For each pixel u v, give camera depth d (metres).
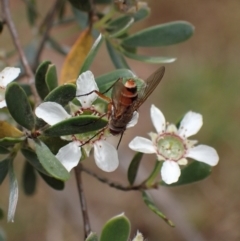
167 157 0.17
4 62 0.22
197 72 0.43
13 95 0.15
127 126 0.16
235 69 0.43
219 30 0.46
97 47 0.16
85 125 0.15
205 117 0.41
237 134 0.40
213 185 0.39
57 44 0.23
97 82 0.16
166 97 0.41
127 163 0.26
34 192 0.20
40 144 0.15
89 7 0.18
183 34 0.19
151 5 0.47
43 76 0.17
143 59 0.18
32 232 0.34
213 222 0.37
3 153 0.16
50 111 0.15
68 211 0.28
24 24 0.35
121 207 0.37
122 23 0.19
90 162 0.37
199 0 0.48
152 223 0.37
